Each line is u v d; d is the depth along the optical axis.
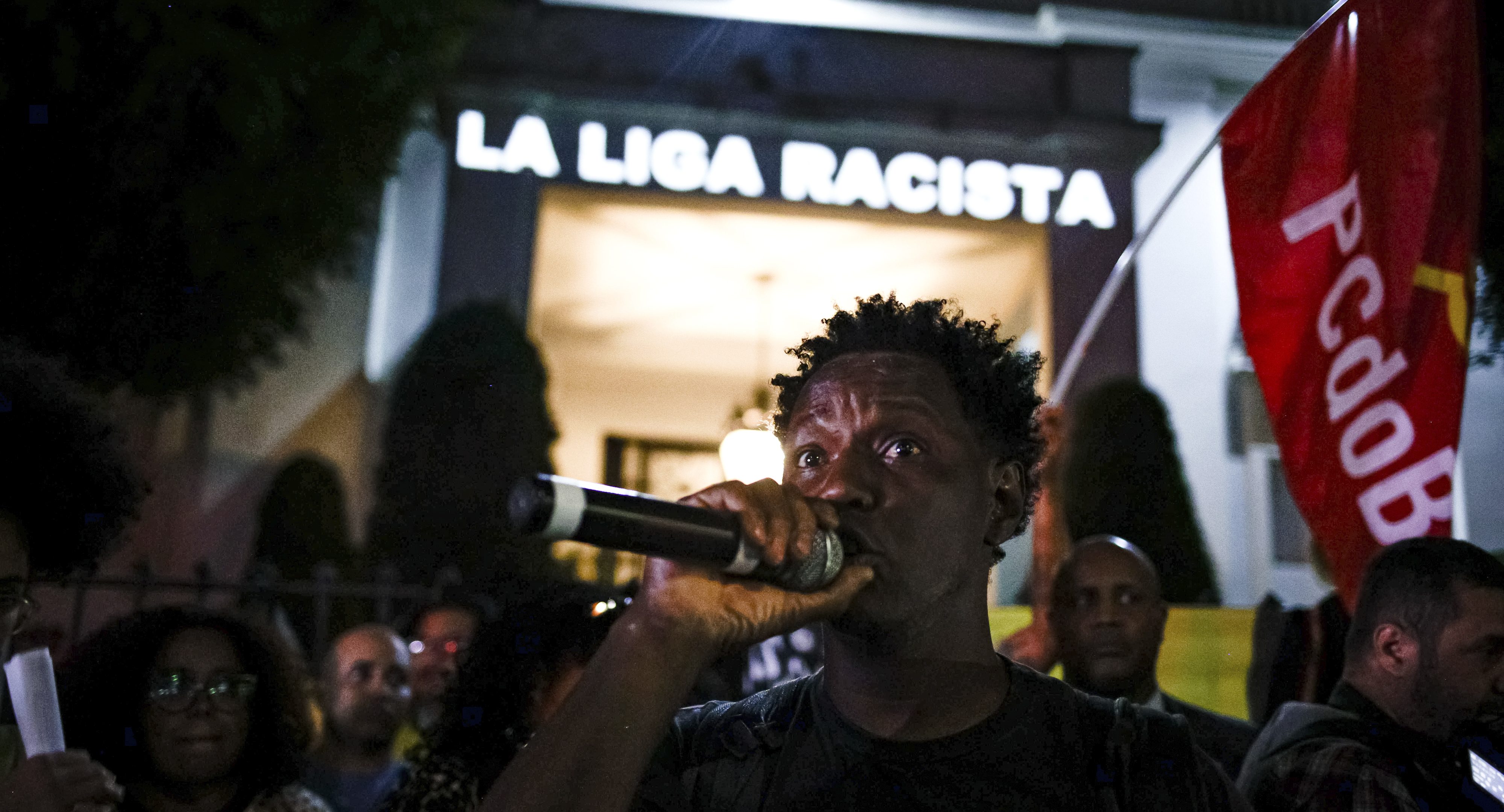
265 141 3.88
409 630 3.95
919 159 9.39
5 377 2.09
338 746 3.49
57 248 3.63
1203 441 9.38
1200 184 9.97
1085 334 3.96
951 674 1.21
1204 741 3.11
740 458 5.42
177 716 2.32
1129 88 9.71
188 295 3.95
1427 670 2.15
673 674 1.09
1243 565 9.16
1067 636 3.24
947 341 1.31
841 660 1.25
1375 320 2.86
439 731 2.44
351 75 4.17
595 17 9.36
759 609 1.11
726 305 10.58
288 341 8.59
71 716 2.32
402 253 9.24
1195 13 10.40
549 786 1.05
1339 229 2.94
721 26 9.48
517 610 2.47
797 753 1.23
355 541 8.17
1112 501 7.19
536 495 0.97
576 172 9.15
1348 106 2.98
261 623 2.55
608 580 6.46
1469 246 2.78
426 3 4.43
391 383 8.03
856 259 9.95
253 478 8.30
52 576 2.13
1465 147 2.83
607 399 11.37
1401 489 2.76
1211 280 9.73
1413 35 2.92
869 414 1.22
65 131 3.57
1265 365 2.99
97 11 3.52
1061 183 9.49
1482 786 1.95
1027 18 10.43
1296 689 3.50
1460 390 2.73
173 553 7.35
